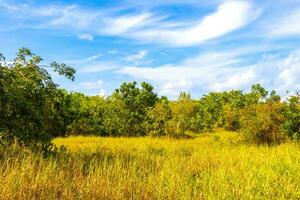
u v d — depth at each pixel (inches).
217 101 1829.5
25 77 519.5
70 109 1251.2
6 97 496.1
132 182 378.9
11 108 498.6
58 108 577.6
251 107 915.4
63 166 414.3
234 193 356.5
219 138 967.6
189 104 1378.0
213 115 1678.2
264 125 869.2
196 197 347.9
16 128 499.2
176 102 1366.9
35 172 371.9
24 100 502.9
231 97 1769.2
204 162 538.6
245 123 895.7
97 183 356.8
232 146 829.8
